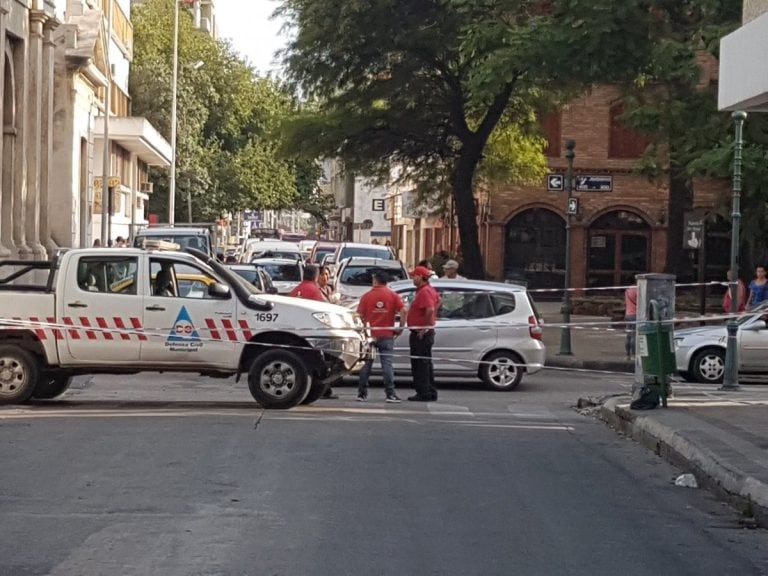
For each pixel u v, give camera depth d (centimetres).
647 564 804
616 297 4578
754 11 1595
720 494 1072
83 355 1567
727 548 869
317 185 9044
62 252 1614
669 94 2647
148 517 905
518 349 1994
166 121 6644
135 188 5712
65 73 4059
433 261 3919
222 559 778
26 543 816
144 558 777
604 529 913
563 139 4800
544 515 956
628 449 1362
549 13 2620
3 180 3272
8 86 3266
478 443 1349
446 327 1983
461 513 951
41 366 1580
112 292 1571
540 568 779
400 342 1973
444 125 3406
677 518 977
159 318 1566
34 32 3506
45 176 3703
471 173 3309
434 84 3284
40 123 3606
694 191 3984
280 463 1159
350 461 1184
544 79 2586
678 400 1673
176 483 1045
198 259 1593
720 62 1630
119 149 5644
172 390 1855
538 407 1767
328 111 3422
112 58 5462
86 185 4625
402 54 3203
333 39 3156
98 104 4791
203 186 6800
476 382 2156
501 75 2464
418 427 1466
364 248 3284
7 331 1570
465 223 3319
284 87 3334
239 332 1571
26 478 1060
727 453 1176
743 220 2945
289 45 3278
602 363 2491
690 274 4691
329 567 763
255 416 1512
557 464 1227
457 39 2923
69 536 838
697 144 2603
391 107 3353
